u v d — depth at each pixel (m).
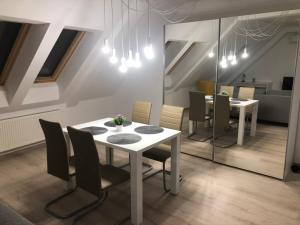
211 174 3.48
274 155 3.38
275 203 2.79
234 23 3.50
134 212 2.44
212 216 2.56
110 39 3.80
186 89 4.19
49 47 3.31
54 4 2.81
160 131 2.97
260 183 3.22
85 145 2.21
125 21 3.72
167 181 3.29
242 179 3.33
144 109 3.71
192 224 2.45
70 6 2.96
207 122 4.02
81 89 4.60
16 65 3.53
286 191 3.04
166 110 3.46
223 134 3.85
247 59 3.47
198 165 3.78
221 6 3.71
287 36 3.08
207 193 2.99
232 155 3.79
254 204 2.77
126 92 5.35
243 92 3.58
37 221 2.50
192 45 3.97
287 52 3.11
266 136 3.44
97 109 5.27
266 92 3.36
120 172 2.59
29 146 4.39
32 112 4.25
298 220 2.50
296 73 3.09
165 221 2.49
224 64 3.68
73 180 3.05
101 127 3.17
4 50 3.42
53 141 2.56
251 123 3.57
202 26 3.79
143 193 2.99
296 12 2.97
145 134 2.88
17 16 2.68
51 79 4.27
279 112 3.28
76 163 2.42
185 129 4.27
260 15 3.28
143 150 2.43
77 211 2.64
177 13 4.16
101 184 2.31
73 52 3.98
